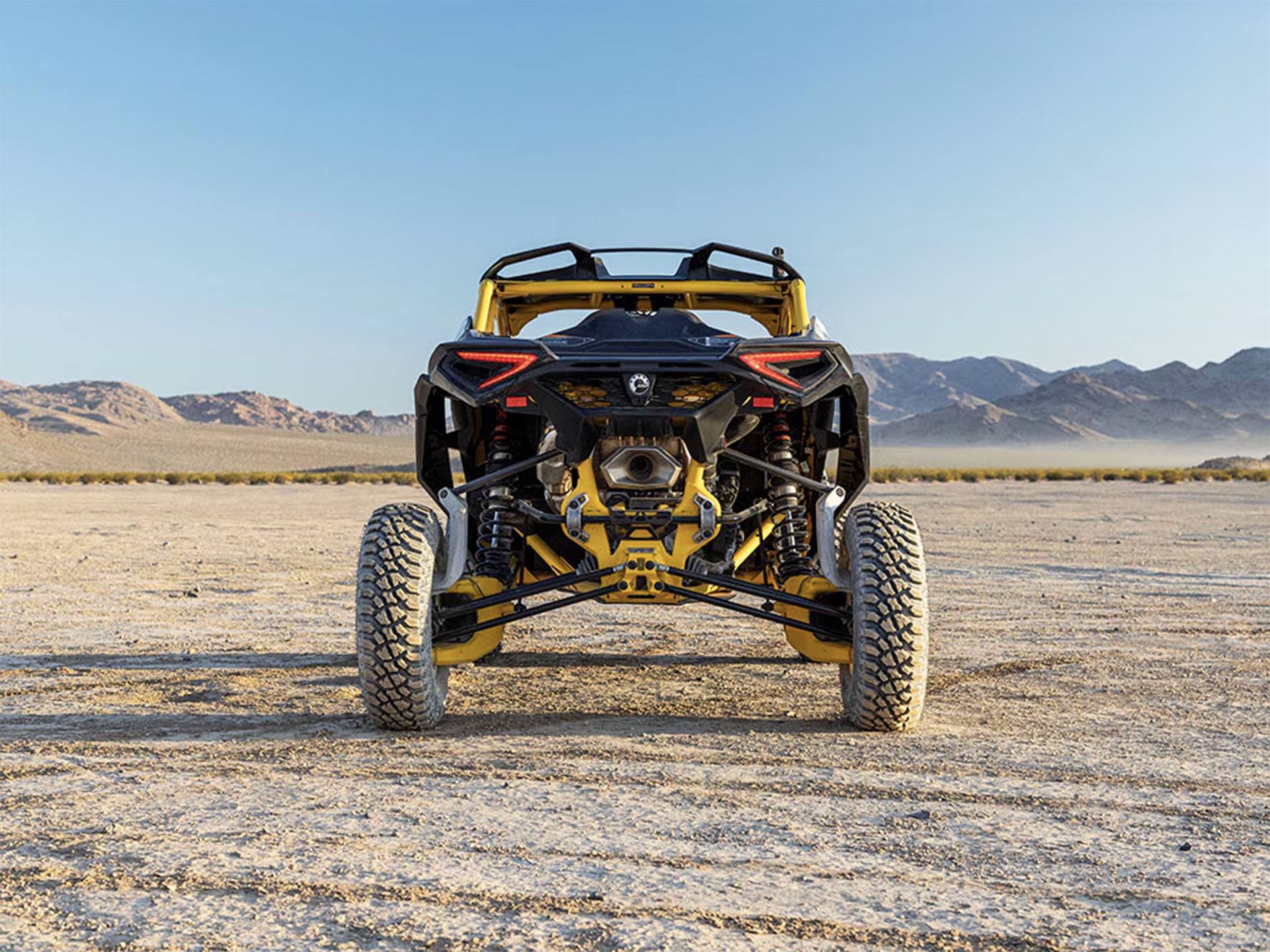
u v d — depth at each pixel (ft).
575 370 16.46
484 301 21.57
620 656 25.29
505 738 16.48
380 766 14.71
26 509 108.06
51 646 26.30
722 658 24.94
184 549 58.13
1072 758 15.24
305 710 18.74
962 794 13.41
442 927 9.07
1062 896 9.96
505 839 11.48
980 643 26.78
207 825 11.93
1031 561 50.24
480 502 19.36
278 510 107.04
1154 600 35.76
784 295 22.93
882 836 11.70
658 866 10.67
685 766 14.75
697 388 16.81
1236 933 9.11
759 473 19.71
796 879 10.32
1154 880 10.41
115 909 9.45
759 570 19.83
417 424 18.81
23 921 9.17
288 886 10.00
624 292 22.57
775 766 14.76
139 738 16.46
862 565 16.17
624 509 17.06
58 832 11.68
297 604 34.76
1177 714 18.47
